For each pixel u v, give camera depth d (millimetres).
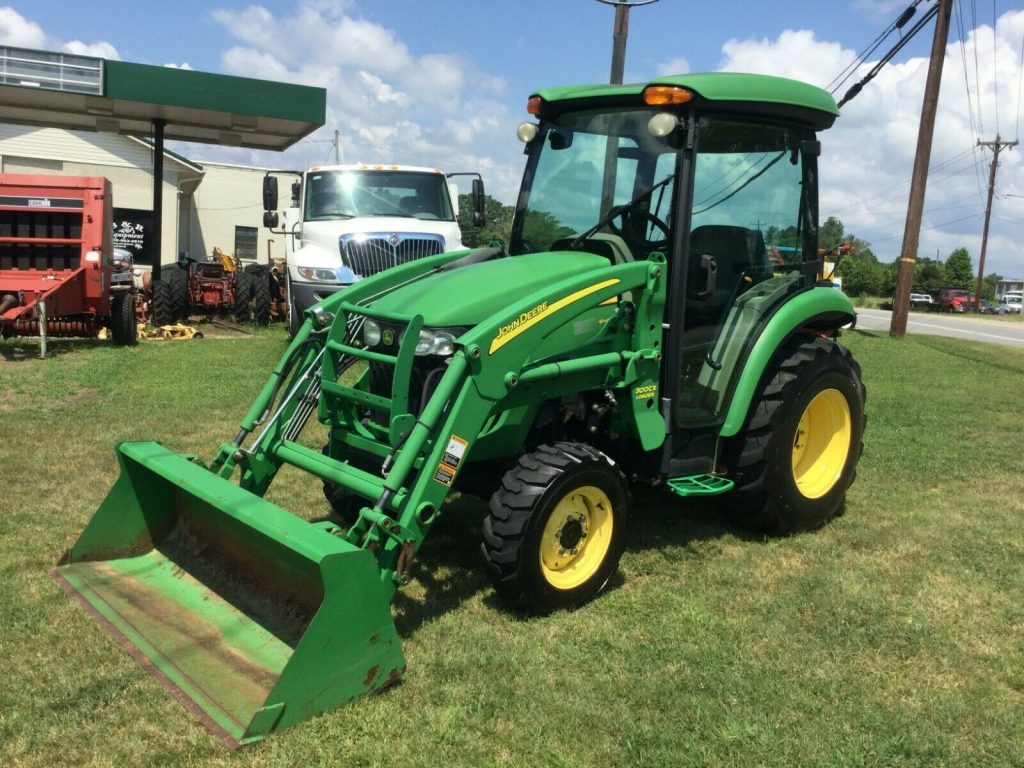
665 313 4375
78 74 15094
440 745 2916
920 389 11000
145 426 7094
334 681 3057
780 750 2949
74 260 11539
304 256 11477
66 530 4695
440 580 4270
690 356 4574
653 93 4238
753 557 4715
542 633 3732
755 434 4801
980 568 4641
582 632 3758
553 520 3863
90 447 6395
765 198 4828
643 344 4277
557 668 3449
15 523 4777
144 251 30031
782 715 3152
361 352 3928
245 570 3748
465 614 3893
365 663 3135
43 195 11320
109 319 12195
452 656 3480
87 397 8320
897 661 3596
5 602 3783
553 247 4770
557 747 2934
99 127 18812
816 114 4777
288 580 3510
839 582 4367
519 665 3441
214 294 16609
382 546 3447
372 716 3047
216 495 3621
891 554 4824
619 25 13328
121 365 10281
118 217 29672
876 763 2912
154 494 4180
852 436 5301
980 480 6430
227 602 3666
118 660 3348
